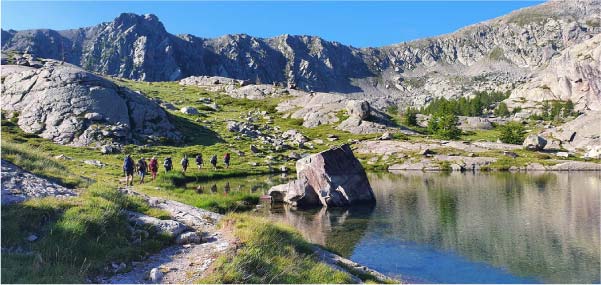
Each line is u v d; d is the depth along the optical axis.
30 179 20.98
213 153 81.06
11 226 15.31
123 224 17.92
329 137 112.44
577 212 39.06
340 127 122.81
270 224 21.41
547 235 30.91
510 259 25.34
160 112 90.81
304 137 109.06
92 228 16.56
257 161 79.00
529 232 31.86
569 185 58.78
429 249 27.47
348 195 45.16
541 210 40.34
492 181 65.00
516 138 117.38
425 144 103.81
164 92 160.50
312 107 139.38
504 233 31.72
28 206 16.88
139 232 17.84
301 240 21.64
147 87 170.38
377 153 100.50
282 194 46.25
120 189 24.77
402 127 129.62
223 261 15.94
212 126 105.19
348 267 20.98
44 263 13.72
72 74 84.44
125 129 78.31
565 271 23.19
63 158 58.97
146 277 14.59
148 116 86.81
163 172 58.38
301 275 16.86
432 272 22.92
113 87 87.44
